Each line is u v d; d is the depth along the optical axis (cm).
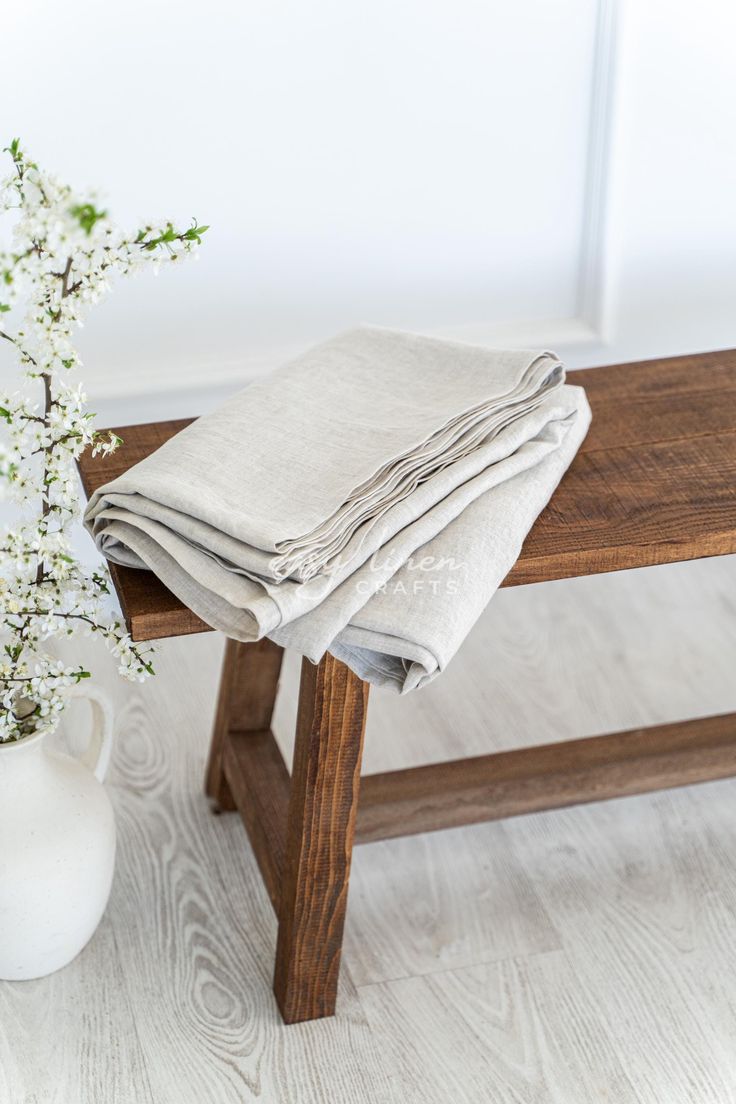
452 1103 113
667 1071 116
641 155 174
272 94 157
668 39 166
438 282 177
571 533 107
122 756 156
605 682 170
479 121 166
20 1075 116
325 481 99
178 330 170
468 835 145
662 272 185
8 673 106
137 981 126
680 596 188
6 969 123
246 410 110
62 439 99
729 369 136
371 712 164
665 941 130
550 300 184
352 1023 121
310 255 170
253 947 130
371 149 164
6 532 96
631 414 128
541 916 134
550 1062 117
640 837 144
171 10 149
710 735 141
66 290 94
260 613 87
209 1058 118
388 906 135
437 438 105
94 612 106
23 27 145
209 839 144
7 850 115
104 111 153
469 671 172
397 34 158
